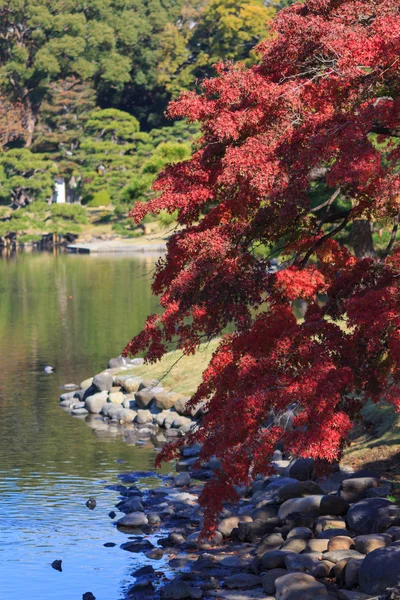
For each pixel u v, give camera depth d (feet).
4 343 159.22
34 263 328.08
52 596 55.26
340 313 54.24
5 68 489.26
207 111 53.88
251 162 49.37
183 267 54.90
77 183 465.06
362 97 50.42
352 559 51.83
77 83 500.74
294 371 50.11
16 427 100.07
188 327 54.34
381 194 49.70
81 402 112.16
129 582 57.11
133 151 467.11
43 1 499.92
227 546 62.80
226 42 493.77
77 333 169.89
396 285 50.01
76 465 84.84
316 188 87.61
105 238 407.64
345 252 58.13
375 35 49.29
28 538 65.36
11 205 455.63
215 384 53.16
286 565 55.06
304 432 47.03
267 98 50.88
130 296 228.84
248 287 52.13
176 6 550.77
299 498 64.08
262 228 53.83
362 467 71.20
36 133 475.31
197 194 53.21
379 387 51.26
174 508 71.77
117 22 522.88
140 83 521.65
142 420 102.47
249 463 50.49
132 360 127.85
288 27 51.75
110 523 68.74
